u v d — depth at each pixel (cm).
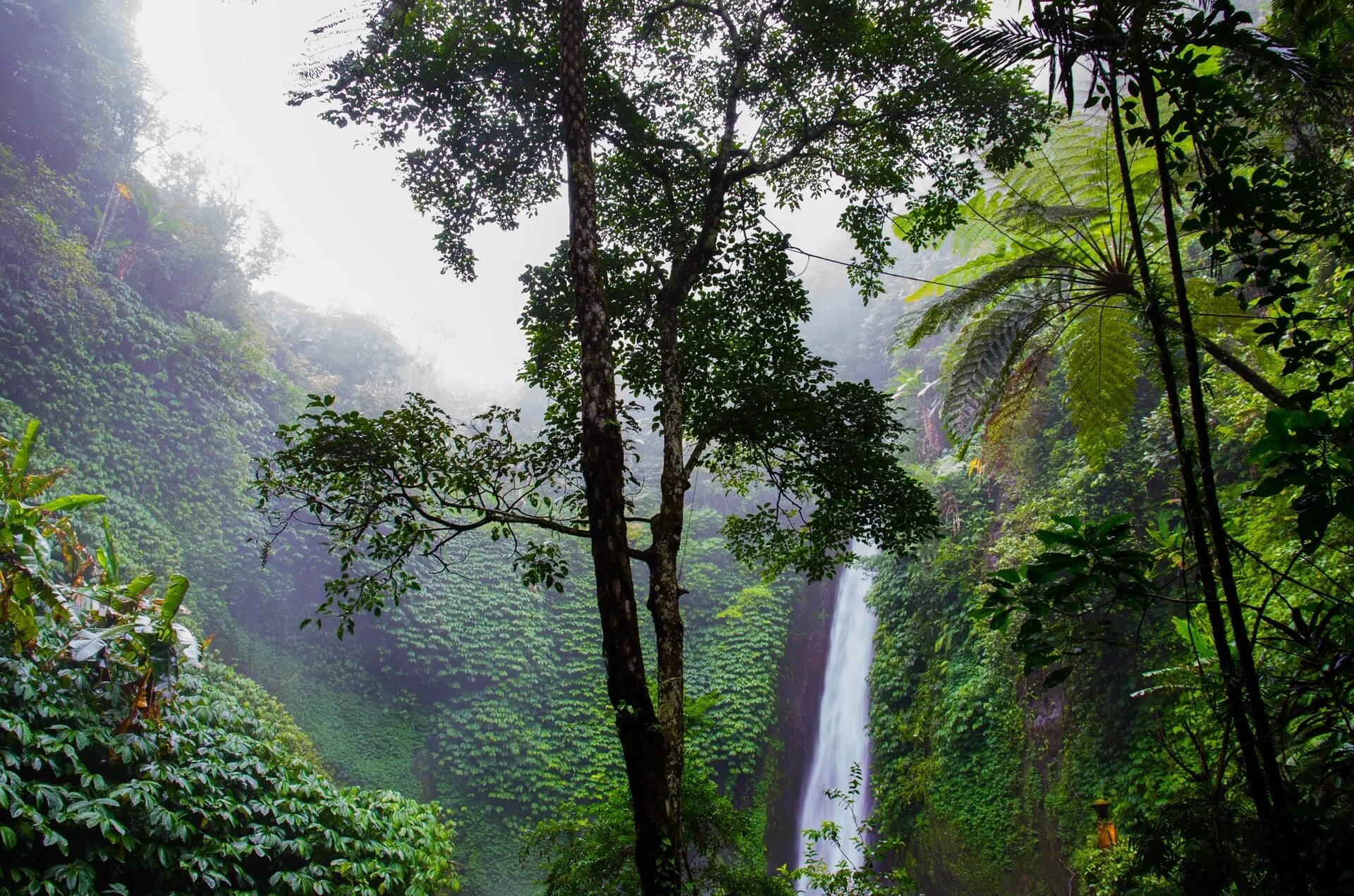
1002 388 538
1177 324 215
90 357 1331
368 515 398
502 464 427
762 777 1483
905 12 483
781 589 1730
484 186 524
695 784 513
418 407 400
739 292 511
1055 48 195
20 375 1224
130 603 603
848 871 521
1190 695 293
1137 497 845
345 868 576
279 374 1833
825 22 486
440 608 1641
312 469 384
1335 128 234
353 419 371
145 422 1385
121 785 502
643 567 1781
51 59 1628
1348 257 200
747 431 496
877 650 1348
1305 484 159
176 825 506
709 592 1778
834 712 1559
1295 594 445
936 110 501
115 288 1477
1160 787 704
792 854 1456
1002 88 475
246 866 566
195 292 1761
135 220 1734
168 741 555
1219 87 193
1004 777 1002
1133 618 826
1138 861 208
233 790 578
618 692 314
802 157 548
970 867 991
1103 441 546
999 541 1020
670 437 427
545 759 1493
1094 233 499
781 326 509
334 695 1484
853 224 554
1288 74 227
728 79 544
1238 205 196
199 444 1477
